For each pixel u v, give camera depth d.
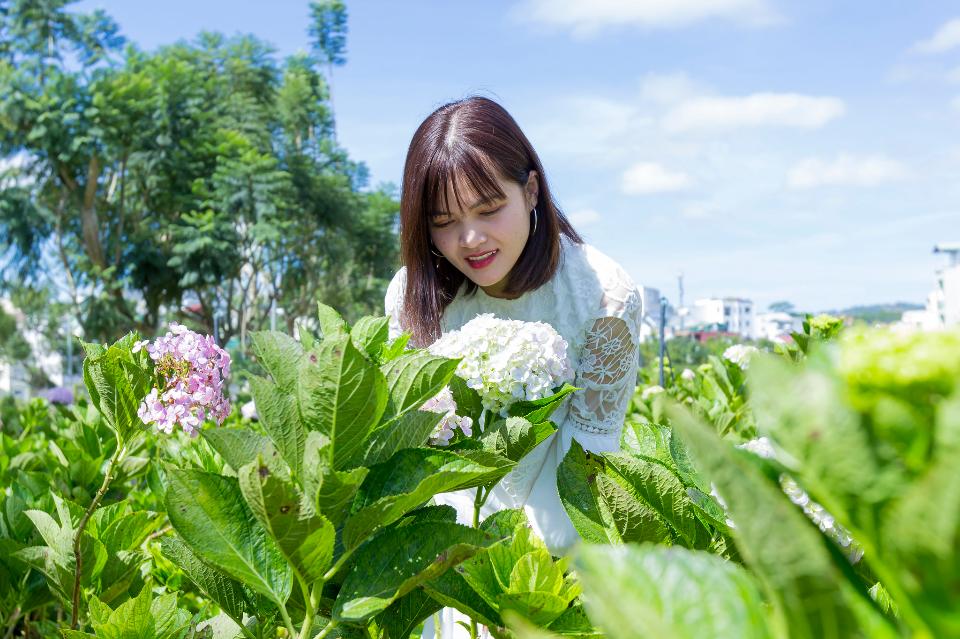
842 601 0.44
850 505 0.45
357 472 0.93
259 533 1.02
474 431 1.55
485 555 1.04
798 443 0.46
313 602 0.98
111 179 30.11
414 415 1.11
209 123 30.48
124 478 2.38
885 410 0.43
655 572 0.53
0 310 46.06
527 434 1.32
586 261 2.27
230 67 34.09
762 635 0.50
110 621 1.23
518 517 1.22
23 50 30.55
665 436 1.39
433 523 1.04
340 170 33.47
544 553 0.99
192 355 1.43
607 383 2.20
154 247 28.84
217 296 29.58
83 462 2.37
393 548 1.03
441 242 2.09
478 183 1.93
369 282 35.44
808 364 0.50
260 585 1.00
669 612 0.52
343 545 1.07
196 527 1.00
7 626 1.79
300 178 30.86
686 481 1.17
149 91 27.91
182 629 1.31
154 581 2.05
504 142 1.98
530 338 1.54
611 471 1.13
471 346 1.53
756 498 0.45
